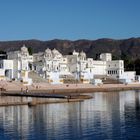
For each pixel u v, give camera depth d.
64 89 197.00
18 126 76.38
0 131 71.25
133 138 64.88
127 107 112.56
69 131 70.88
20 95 155.62
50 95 148.25
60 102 125.75
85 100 137.38
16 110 102.38
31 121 82.81
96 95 172.12
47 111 100.50
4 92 164.62
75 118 87.38
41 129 73.06
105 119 85.62
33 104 114.81
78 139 64.31
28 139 64.56
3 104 113.56
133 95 171.88
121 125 77.19
